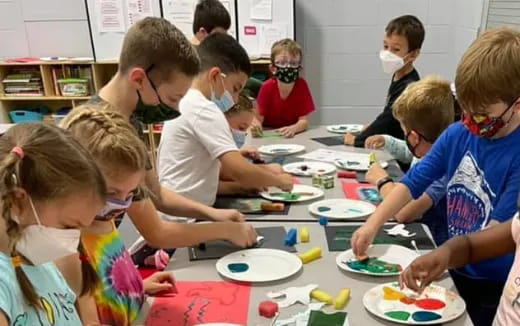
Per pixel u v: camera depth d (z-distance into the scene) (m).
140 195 1.32
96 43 3.94
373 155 2.31
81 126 1.05
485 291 1.39
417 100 1.77
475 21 3.50
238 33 3.85
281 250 1.40
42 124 0.82
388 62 2.75
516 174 1.28
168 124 1.85
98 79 4.06
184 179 1.82
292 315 1.08
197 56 1.49
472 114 1.27
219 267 1.29
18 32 4.18
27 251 0.80
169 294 1.18
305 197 1.85
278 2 3.78
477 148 1.37
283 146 2.64
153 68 1.36
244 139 2.58
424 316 1.05
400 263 1.30
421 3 3.92
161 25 1.38
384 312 1.07
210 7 2.93
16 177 0.73
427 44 4.00
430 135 1.78
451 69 4.01
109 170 1.03
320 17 4.01
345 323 1.04
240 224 1.46
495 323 1.08
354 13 3.98
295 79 3.14
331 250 1.41
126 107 1.40
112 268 1.12
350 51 4.07
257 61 3.83
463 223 1.44
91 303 1.05
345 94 4.17
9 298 0.75
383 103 4.16
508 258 1.34
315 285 1.20
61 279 0.96
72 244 0.83
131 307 1.11
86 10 3.92
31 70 4.12
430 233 1.54
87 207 0.81
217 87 1.84
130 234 1.84
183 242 1.39
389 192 1.65
